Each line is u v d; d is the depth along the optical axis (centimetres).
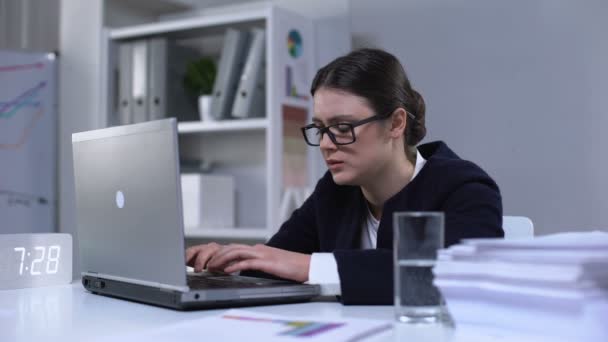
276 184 272
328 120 136
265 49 284
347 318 100
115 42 321
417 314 93
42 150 327
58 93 329
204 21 294
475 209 132
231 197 307
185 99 310
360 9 282
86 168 132
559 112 246
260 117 287
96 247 132
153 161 110
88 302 124
